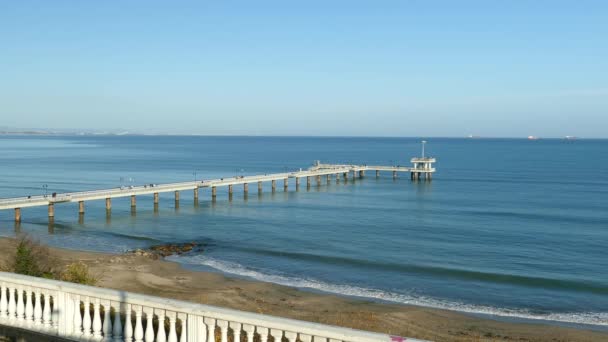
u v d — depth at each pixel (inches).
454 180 4554.6
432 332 1015.0
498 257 1744.6
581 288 1380.4
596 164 6569.9
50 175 4857.3
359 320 1064.2
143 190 2674.7
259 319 311.0
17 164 6259.8
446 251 1829.5
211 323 328.5
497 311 1181.1
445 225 2365.9
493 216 2630.4
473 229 2266.2
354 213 2714.1
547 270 1576.0
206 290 1266.0
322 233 2158.0
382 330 1005.2
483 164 6633.9
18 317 408.2
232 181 3201.3
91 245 1876.2
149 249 1791.3
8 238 1892.2
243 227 2287.2
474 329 1047.0
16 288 408.2
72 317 379.6
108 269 1443.2
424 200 3253.0
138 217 2534.5
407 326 1043.3
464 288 1371.8
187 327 335.9
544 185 4173.2
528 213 2731.3
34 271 730.8
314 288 1342.3
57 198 2322.8
